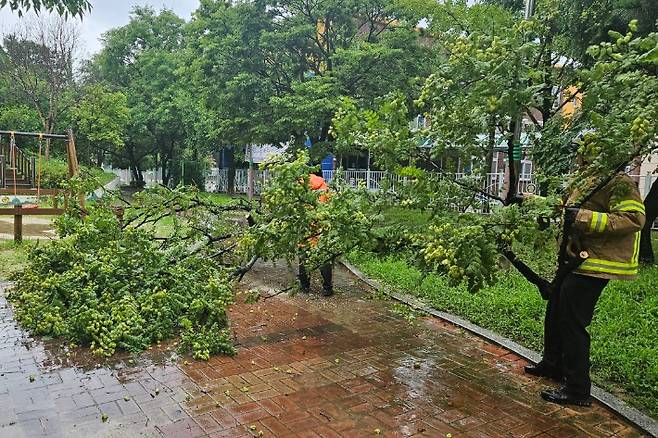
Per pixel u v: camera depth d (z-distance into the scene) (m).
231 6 19.05
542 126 5.15
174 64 28.89
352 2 17.44
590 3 8.37
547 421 3.82
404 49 16.70
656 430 3.68
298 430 3.57
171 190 7.11
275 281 8.08
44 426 3.53
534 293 6.70
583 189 3.96
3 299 6.42
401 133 4.60
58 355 4.77
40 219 15.45
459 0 10.35
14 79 26.39
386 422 3.73
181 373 4.46
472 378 4.55
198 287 5.71
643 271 8.27
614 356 4.86
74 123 27.20
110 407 3.82
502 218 3.86
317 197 4.72
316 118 16.88
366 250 4.84
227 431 3.52
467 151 4.50
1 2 7.28
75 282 5.59
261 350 5.09
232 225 7.24
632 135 3.47
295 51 18.45
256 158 30.53
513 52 4.09
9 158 16.94
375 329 5.83
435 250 3.77
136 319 5.15
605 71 3.90
